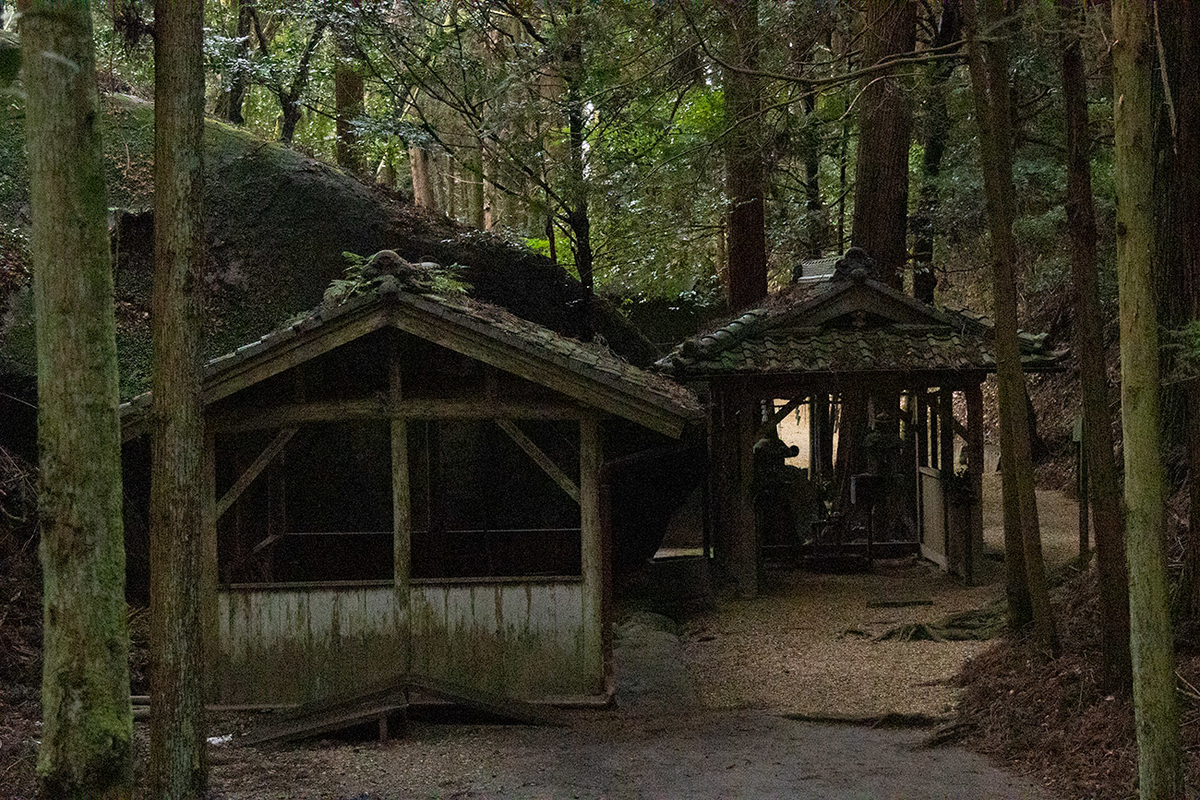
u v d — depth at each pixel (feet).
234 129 40.91
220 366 25.90
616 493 40.42
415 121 49.93
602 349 34.12
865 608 37.24
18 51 17.66
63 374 14.75
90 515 14.89
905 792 20.48
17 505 30.37
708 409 41.47
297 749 24.38
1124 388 14.90
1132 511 14.94
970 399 39.96
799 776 21.67
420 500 35.63
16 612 27.81
